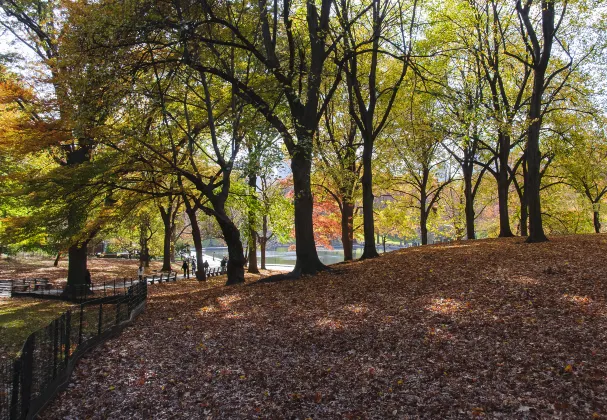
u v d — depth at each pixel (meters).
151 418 7.19
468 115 16.16
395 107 26.28
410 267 16.53
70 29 16.19
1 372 6.16
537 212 19.48
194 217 28.36
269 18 18.61
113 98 14.98
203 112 20.98
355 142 29.64
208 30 16.94
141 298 15.19
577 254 15.15
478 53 22.05
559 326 9.05
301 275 17.56
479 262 15.63
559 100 25.59
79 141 19.92
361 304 12.41
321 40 17.44
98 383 8.46
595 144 26.91
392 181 34.03
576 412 6.20
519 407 6.51
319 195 31.70
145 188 20.53
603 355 7.62
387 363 8.55
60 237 18.97
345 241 28.70
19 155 19.30
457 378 7.62
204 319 12.73
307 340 10.19
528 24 18.56
